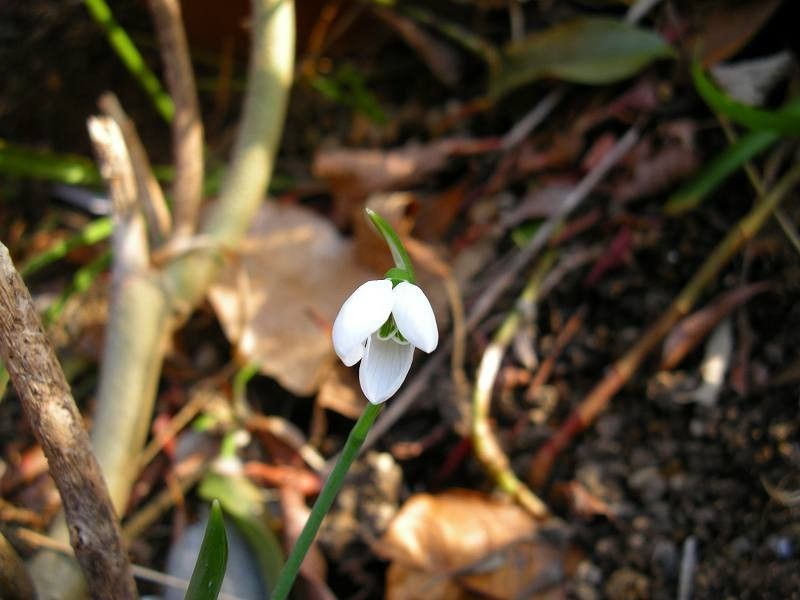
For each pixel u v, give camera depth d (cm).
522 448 35
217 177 42
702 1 39
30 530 34
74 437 22
